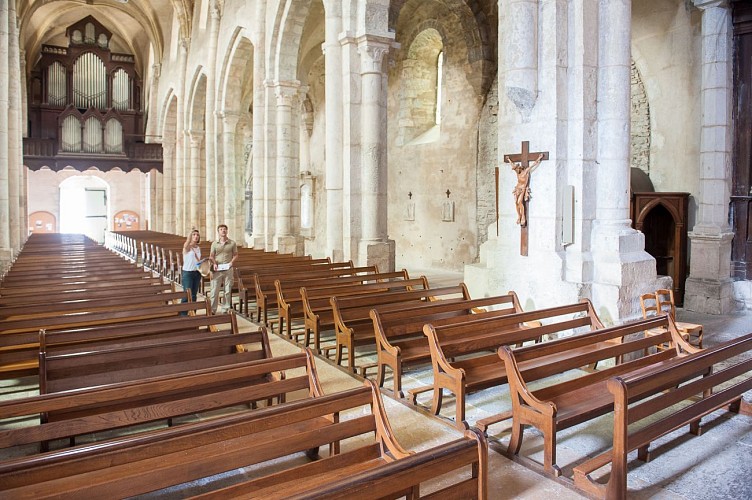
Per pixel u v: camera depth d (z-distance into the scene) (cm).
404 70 2092
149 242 2072
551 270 797
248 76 2798
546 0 797
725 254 1080
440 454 293
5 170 1702
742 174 1089
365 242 1262
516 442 476
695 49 1140
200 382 439
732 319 1014
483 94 1755
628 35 791
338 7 1284
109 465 300
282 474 346
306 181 2750
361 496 262
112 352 516
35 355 586
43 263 1316
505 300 782
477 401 612
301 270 1219
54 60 3803
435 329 566
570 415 464
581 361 527
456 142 1878
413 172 2083
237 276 1163
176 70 3133
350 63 1259
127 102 4050
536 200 817
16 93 2025
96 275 1084
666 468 459
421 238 2058
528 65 799
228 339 566
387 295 839
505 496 419
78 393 395
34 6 3209
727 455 480
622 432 396
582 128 788
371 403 391
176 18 3164
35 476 281
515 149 844
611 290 758
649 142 1243
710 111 1073
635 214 1155
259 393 447
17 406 376
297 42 1747
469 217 1838
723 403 496
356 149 1273
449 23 1852
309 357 476
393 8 1365
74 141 3475
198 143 2898
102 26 3953
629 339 721
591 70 795
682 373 442
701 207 1101
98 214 4381
